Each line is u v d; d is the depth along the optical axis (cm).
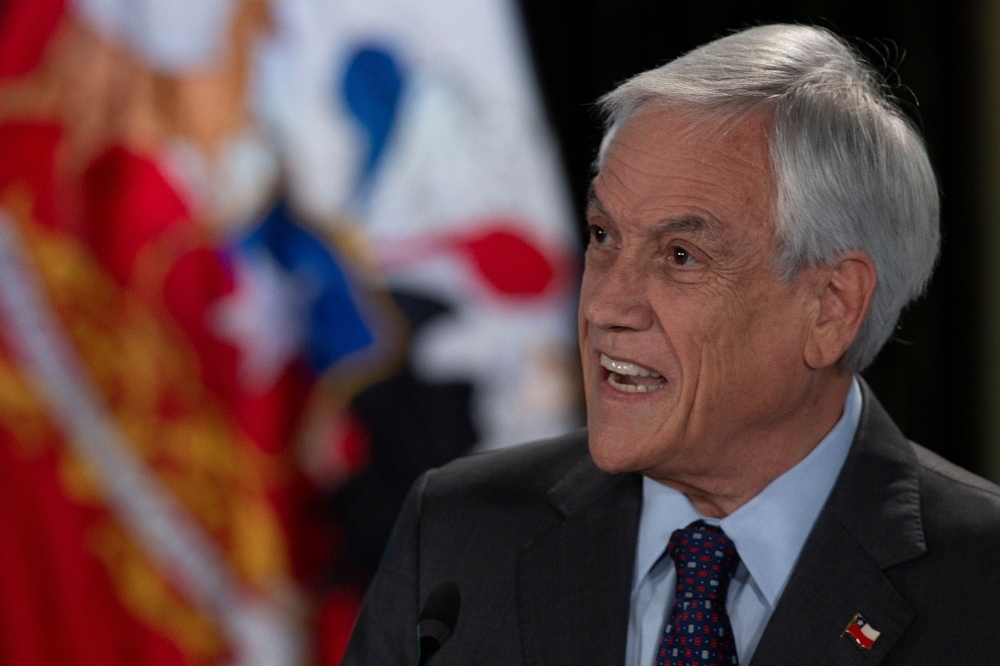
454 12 1234
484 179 1235
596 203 490
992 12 1298
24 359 1130
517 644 520
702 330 469
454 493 573
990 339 1328
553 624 515
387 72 1216
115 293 1146
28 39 1134
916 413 1334
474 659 522
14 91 1130
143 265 1151
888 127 484
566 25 1264
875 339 502
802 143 466
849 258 480
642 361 478
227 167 1177
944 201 1318
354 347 1209
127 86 1153
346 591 1211
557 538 532
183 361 1163
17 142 1129
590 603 513
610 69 1270
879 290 493
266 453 1184
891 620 471
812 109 470
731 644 481
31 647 1128
